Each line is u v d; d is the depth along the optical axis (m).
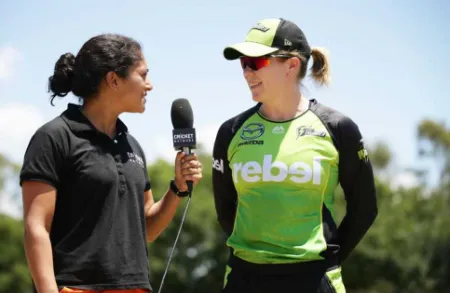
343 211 54.94
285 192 7.27
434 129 74.50
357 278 61.44
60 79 6.89
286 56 7.44
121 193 6.74
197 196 65.12
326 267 7.31
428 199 69.88
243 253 7.45
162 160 67.44
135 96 6.92
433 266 61.28
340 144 7.41
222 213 8.15
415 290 61.09
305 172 7.24
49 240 6.41
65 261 6.48
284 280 7.24
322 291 7.20
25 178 6.44
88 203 6.55
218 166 7.86
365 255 60.78
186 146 7.46
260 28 7.56
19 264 62.09
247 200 7.43
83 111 6.92
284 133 7.41
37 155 6.48
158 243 61.34
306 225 7.28
